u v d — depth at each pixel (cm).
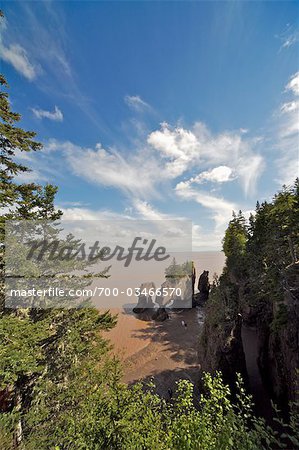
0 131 1288
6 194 1289
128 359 3247
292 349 1805
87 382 1340
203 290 6606
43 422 1105
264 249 3788
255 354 2989
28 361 997
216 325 2464
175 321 4806
